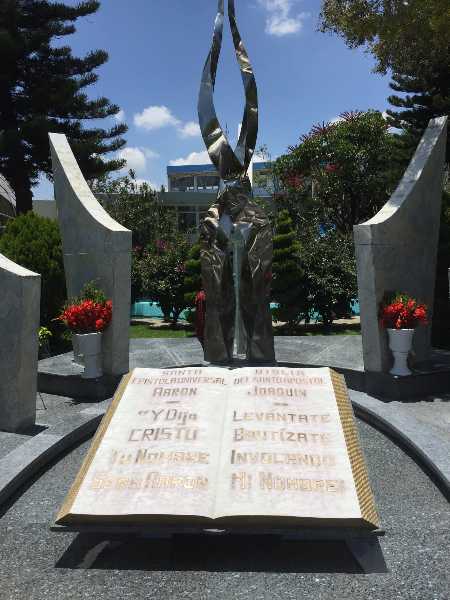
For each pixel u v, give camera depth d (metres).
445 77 16.28
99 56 20.48
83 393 7.20
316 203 23.36
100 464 3.61
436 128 7.94
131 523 3.25
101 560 3.45
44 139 19.16
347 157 21.91
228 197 7.64
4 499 4.21
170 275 16.42
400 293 7.08
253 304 7.61
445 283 10.02
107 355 7.46
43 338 8.25
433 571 3.24
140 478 3.47
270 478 3.41
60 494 4.37
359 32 10.35
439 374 7.09
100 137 21.08
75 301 7.41
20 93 20.59
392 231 7.16
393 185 19.36
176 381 4.45
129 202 26.81
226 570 3.32
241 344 8.37
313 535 3.58
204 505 3.26
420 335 7.75
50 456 5.00
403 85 17.25
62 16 20.09
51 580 3.26
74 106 20.02
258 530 3.21
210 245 7.71
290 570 3.30
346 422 4.00
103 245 7.44
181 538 3.66
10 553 3.55
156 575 3.29
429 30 9.98
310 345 9.28
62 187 8.24
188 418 3.99
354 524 3.16
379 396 6.96
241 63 7.68
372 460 4.93
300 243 15.27
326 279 14.56
